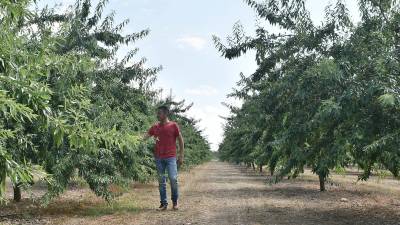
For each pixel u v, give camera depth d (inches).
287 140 337.4
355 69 301.4
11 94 147.0
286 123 369.7
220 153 3189.0
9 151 212.8
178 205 406.3
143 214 344.8
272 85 401.1
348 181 813.2
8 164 133.0
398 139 258.1
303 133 331.3
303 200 461.7
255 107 497.7
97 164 344.5
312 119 317.7
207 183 729.6
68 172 313.6
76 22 463.2
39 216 330.0
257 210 374.9
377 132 282.7
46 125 155.3
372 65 293.4
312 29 348.5
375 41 307.3
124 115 444.5
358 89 279.6
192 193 530.0
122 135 165.0
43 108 151.9
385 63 283.0
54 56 195.9
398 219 331.3
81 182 358.9
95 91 458.3
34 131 232.2
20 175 135.1
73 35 456.8
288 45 376.2
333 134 320.2
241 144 1283.2
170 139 384.8
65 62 206.4
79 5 499.5
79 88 217.6
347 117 289.4
